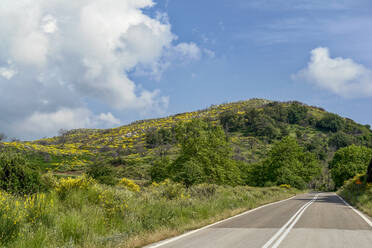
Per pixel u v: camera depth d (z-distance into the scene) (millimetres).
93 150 163375
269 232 9688
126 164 93438
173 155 112750
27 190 11148
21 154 12242
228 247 7371
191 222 11664
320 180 119875
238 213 16109
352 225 11375
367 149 72938
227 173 43469
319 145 151000
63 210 9500
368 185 29172
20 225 7305
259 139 164750
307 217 14062
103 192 11562
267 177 66188
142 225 9891
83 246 7230
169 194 17078
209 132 45219
